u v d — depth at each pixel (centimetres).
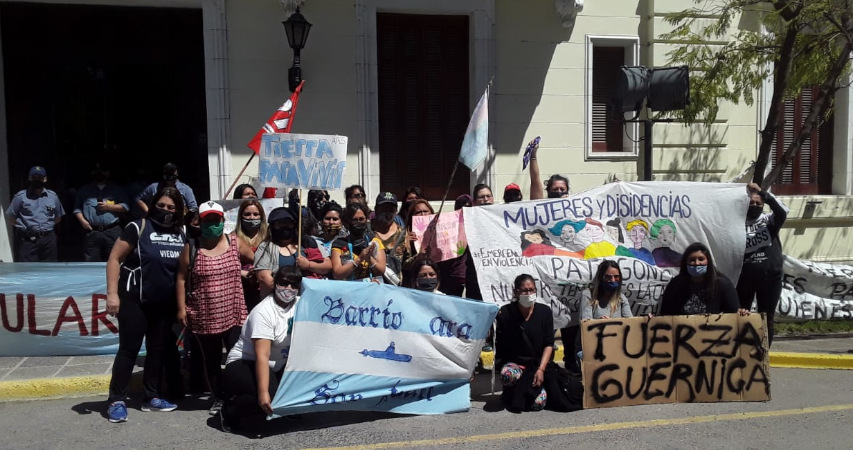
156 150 998
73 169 988
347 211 645
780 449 504
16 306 696
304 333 539
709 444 514
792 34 842
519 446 512
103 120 989
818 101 877
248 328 539
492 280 685
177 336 605
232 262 575
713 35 1060
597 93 1074
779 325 848
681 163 1077
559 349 754
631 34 1056
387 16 1009
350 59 973
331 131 972
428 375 579
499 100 1019
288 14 946
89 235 906
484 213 701
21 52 955
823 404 611
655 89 834
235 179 905
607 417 580
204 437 530
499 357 616
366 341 561
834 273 858
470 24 1017
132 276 558
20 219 869
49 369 660
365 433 541
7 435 531
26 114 966
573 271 693
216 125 935
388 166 1023
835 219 1148
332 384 548
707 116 977
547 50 1029
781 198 1118
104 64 982
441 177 1041
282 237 604
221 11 929
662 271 709
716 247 716
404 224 751
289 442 521
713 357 618
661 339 614
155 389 588
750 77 923
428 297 579
